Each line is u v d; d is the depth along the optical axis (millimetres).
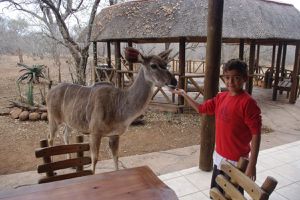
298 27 8891
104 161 4074
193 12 6777
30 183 3352
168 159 4141
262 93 10336
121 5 8328
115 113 3006
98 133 3068
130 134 5477
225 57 18359
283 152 4090
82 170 2068
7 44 23328
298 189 3006
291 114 7270
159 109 7309
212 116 3285
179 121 6367
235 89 1980
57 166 1966
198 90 7387
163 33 6730
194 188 3029
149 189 1586
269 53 22844
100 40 8180
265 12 8047
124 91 3037
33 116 6160
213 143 3354
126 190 1576
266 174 3361
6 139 5023
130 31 7305
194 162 3998
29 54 24703
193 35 6402
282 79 10039
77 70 8508
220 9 3082
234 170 1522
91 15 8195
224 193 1686
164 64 2812
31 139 5055
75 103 3271
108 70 8461
